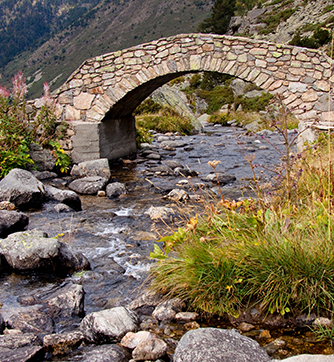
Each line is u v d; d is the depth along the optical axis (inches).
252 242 128.7
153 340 102.8
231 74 412.8
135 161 478.0
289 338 104.3
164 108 938.7
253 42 402.6
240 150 569.3
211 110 1475.1
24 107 414.0
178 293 129.6
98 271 169.2
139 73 425.7
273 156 500.4
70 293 138.4
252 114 1200.8
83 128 434.6
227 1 2805.1
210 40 410.0
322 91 391.9
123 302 140.3
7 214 220.8
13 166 359.3
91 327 112.7
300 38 1656.0
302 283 115.0
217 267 123.6
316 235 125.3
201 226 155.9
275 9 2699.3
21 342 104.0
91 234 221.8
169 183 357.7
